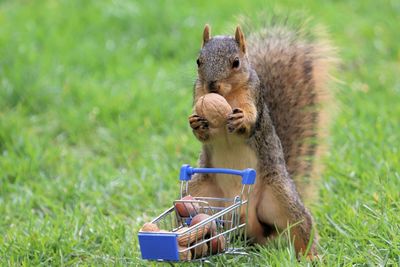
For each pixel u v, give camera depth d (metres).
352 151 11.80
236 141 8.82
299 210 8.85
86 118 14.27
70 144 13.74
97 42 18.22
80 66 16.86
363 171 11.04
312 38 11.02
